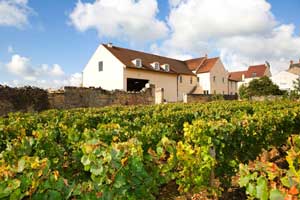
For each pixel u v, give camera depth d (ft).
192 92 158.10
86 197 10.05
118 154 11.05
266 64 233.96
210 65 168.45
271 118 25.75
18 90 52.70
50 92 58.23
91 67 135.23
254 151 22.59
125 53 134.82
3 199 8.82
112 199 10.52
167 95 141.69
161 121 28.30
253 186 10.24
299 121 33.09
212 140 17.79
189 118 30.81
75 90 63.21
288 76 195.52
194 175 15.88
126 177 11.08
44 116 29.99
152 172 13.34
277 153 29.81
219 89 171.94
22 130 21.21
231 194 19.31
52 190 9.48
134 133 18.10
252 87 146.30
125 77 122.62
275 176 9.78
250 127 21.91
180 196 18.40
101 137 16.79
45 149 16.69
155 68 135.13
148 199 12.05
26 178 9.36
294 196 8.52
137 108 44.75
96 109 41.93
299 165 11.17
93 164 10.92
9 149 15.23
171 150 14.79
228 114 31.37
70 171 15.80
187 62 177.27
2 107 50.01
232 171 19.36
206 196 18.15
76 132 19.24
